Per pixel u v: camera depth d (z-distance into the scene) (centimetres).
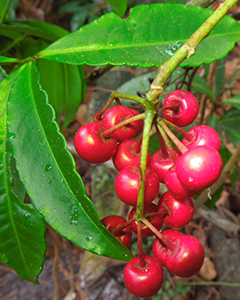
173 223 7
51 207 6
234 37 7
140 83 15
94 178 26
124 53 7
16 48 14
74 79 14
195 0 9
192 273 6
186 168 6
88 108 28
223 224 19
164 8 7
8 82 7
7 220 7
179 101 7
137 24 7
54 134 6
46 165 6
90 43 7
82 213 6
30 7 36
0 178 7
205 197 14
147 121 6
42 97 7
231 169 13
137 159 7
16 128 6
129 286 6
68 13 38
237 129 16
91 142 6
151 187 6
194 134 6
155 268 6
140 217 6
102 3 36
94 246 6
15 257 7
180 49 5
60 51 7
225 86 17
